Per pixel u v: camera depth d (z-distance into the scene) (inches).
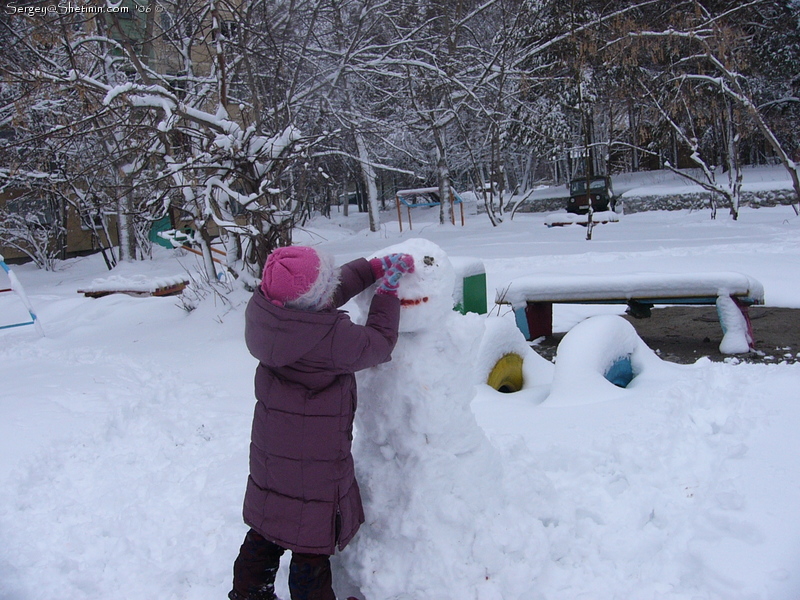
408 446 92.9
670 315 311.7
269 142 308.8
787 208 796.0
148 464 154.3
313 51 514.6
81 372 233.1
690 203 945.5
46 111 474.9
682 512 104.5
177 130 324.5
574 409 152.4
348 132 543.8
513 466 109.4
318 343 82.4
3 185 433.1
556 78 759.1
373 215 1088.8
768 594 82.0
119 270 708.7
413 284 90.9
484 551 89.0
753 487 105.3
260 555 90.1
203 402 203.3
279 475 85.4
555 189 1305.4
